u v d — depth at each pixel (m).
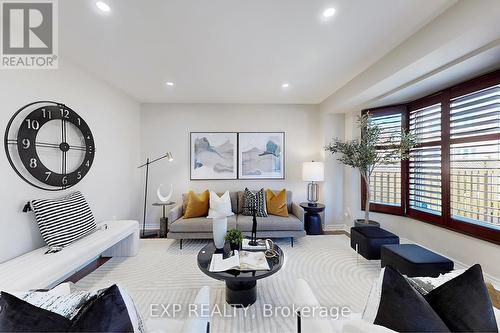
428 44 1.94
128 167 3.78
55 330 0.66
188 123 4.24
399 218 3.42
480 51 1.86
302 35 2.09
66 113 2.43
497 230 2.16
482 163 2.36
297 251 3.07
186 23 1.90
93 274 2.45
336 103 3.64
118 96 3.48
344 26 1.96
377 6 1.71
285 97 3.94
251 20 1.87
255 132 4.27
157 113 4.21
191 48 2.30
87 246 2.08
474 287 0.83
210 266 1.81
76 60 2.54
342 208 4.20
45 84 2.23
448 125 2.70
